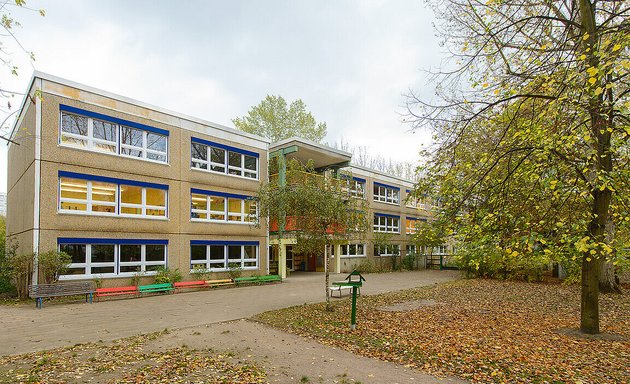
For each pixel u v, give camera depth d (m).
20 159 17.41
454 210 8.80
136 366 6.45
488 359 6.93
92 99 15.86
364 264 30.52
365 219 13.19
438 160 9.62
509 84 8.38
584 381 5.82
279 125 39.28
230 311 11.93
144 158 17.50
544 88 7.75
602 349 7.52
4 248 17.81
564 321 10.32
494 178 8.54
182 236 18.61
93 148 15.87
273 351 7.51
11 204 19.95
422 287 19.06
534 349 7.57
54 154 14.65
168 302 13.90
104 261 15.82
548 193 7.77
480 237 7.79
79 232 15.09
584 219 7.59
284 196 12.15
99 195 15.97
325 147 26.27
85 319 10.64
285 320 10.35
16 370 6.18
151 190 17.78
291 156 27.20
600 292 15.45
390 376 6.12
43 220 14.21
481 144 10.34
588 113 7.05
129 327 9.62
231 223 20.98
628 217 7.05
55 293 12.91
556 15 8.61
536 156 7.43
